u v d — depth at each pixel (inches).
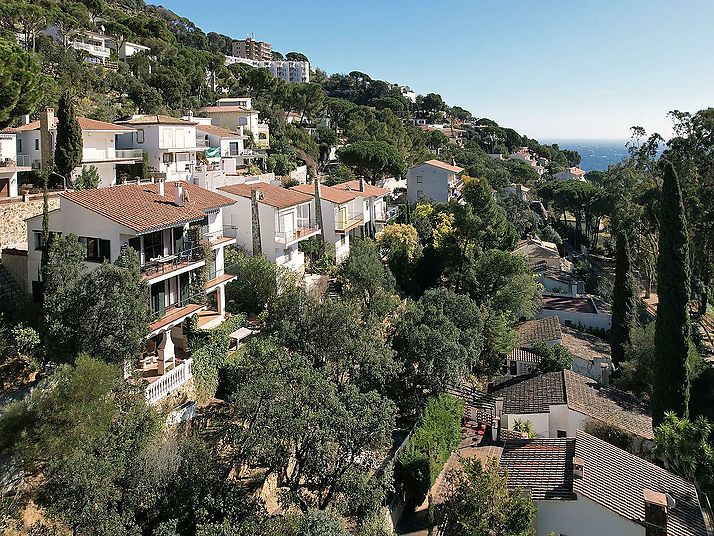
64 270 913.5
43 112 1891.0
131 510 711.7
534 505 959.0
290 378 917.8
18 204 1491.1
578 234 4160.9
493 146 7711.6
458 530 925.8
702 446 1208.8
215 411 1090.7
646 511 918.4
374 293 1707.7
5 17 3225.9
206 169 2605.8
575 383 1565.0
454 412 1384.1
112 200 1253.7
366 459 1026.7
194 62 4559.5
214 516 761.6
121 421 780.6
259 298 1540.4
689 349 1582.2
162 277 1170.6
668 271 1483.8
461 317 1643.7
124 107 3265.3
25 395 858.1
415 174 3713.1
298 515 794.2
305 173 3585.1
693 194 2191.2
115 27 4579.2
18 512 719.7
